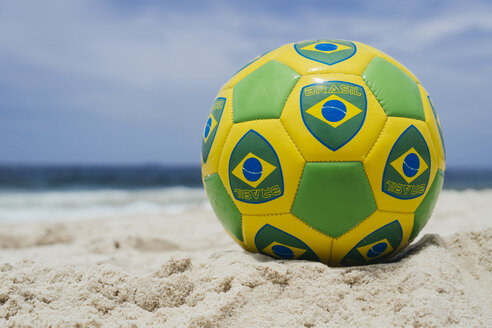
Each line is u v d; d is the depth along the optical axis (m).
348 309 0.52
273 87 0.56
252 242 0.59
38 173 9.44
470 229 0.64
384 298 0.54
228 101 0.59
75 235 1.15
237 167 0.56
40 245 1.09
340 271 0.55
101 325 0.51
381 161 0.54
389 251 0.59
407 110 0.56
